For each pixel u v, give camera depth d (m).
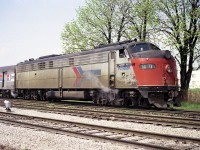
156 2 28.34
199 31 26.05
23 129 10.88
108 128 10.38
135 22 30.53
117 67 18.70
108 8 32.66
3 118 13.38
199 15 26.64
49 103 23.95
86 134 9.21
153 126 11.65
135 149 7.80
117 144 8.33
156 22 27.41
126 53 18.16
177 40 27.16
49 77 25.03
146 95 17.19
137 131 9.54
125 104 18.94
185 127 11.16
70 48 33.56
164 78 17.33
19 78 30.00
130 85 17.89
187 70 28.77
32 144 8.47
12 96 33.22
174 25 27.80
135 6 28.81
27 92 29.06
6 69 32.88
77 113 15.79
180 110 17.95
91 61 20.66
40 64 26.39
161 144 8.29
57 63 24.16
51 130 10.38
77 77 21.86
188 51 27.38
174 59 18.23
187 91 26.33
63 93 23.52
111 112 15.58
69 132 9.74
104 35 32.91
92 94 20.89
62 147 8.09
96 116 14.52
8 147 7.91
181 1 27.39
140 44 18.41
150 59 17.33
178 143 8.38
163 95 17.56
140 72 17.41
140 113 15.98
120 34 32.38
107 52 19.44
